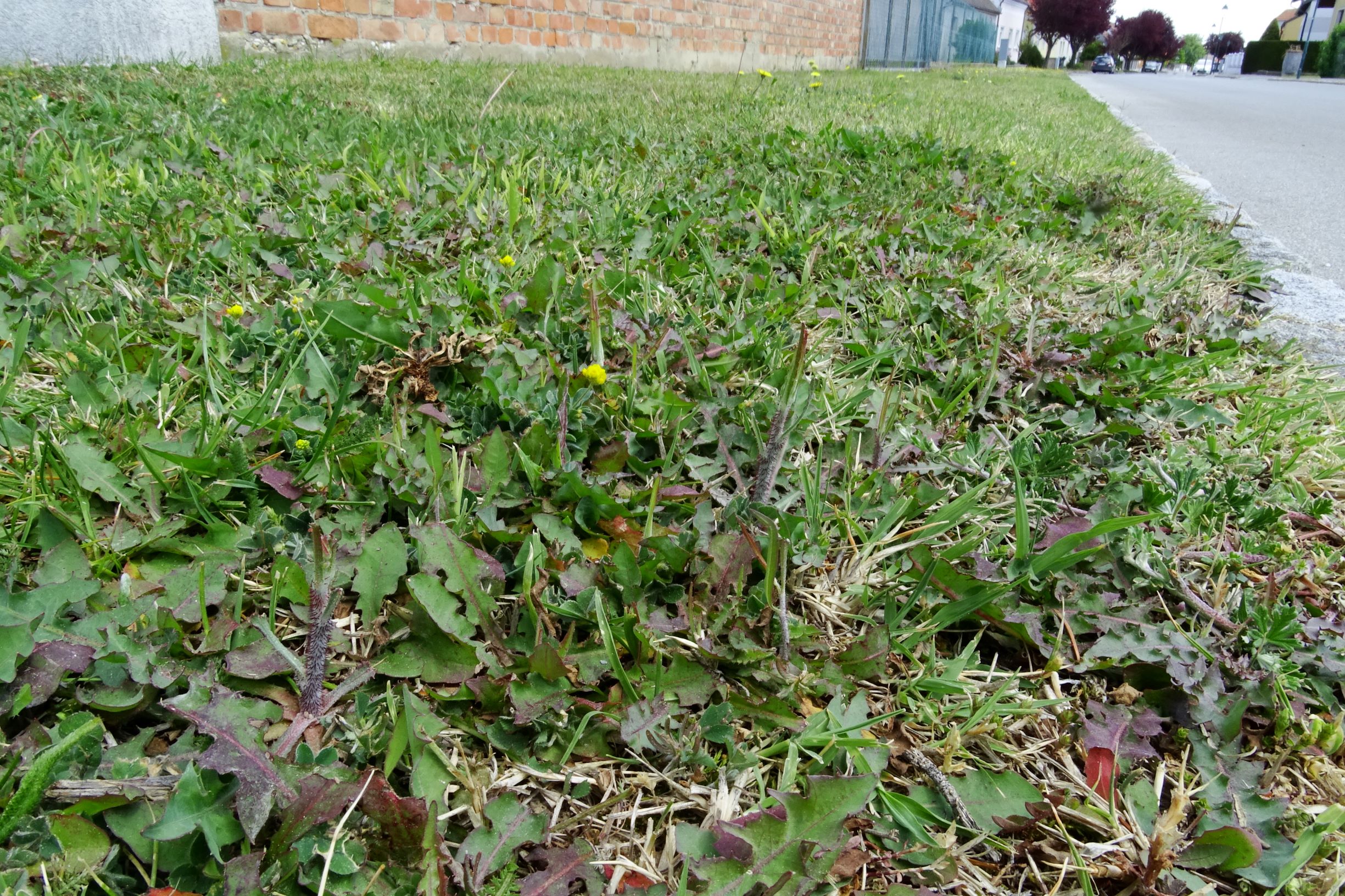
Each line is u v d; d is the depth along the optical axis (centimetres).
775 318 80
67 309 68
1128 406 73
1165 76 2020
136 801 33
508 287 81
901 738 43
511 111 185
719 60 511
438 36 330
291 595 44
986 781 40
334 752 36
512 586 48
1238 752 43
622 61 428
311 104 168
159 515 49
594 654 43
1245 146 303
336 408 53
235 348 65
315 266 82
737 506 52
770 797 38
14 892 29
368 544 45
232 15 270
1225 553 56
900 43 830
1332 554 57
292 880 32
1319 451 70
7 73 180
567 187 114
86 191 92
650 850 37
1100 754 42
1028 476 62
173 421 58
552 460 56
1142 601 51
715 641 45
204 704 37
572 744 39
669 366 70
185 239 85
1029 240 117
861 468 62
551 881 33
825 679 44
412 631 42
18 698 34
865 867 36
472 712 41
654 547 49
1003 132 228
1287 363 87
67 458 48
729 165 140
